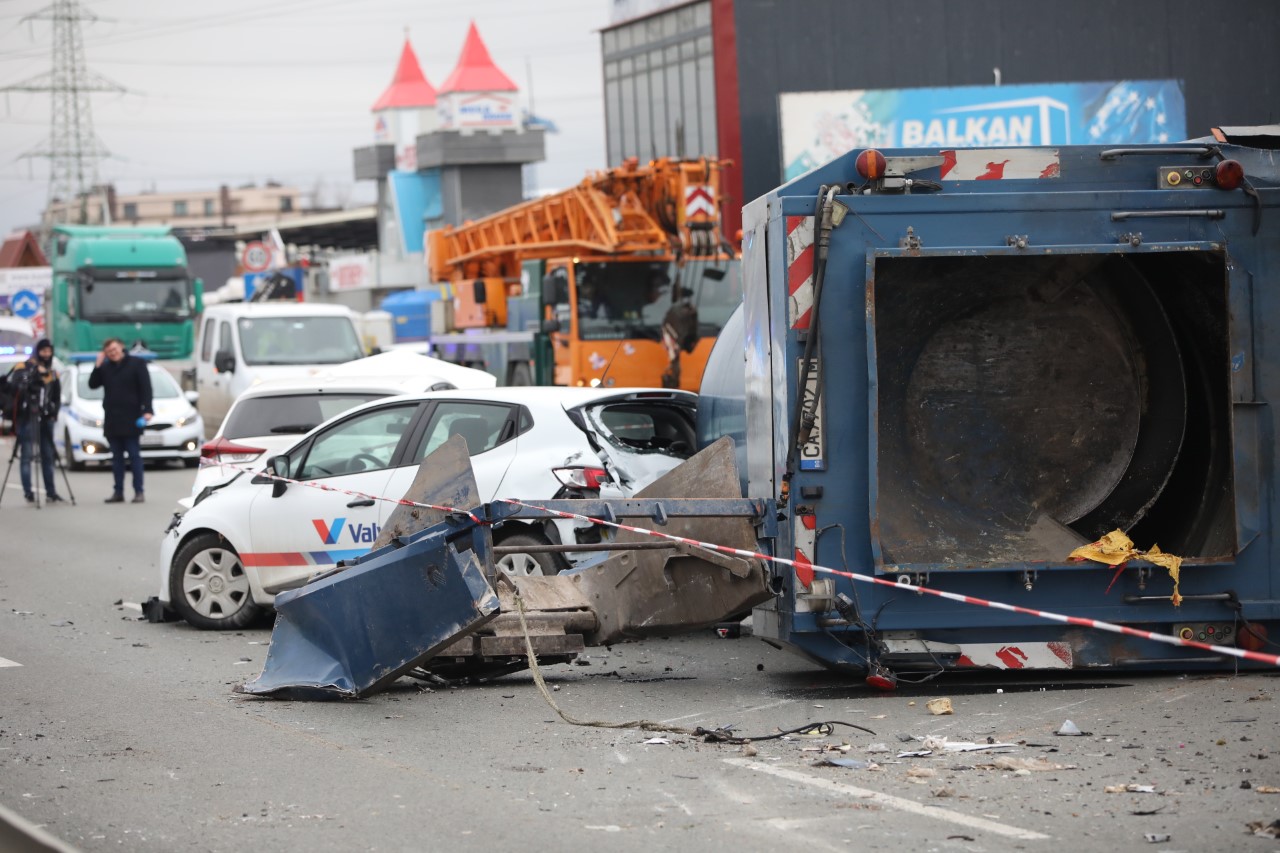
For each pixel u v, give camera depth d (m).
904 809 6.89
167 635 12.99
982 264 9.92
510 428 12.52
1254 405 9.53
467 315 32.41
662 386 24.81
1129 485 10.10
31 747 8.60
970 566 9.34
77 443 31.41
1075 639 9.57
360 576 9.68
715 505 9.59
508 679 10.72
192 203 184.50
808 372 9.44
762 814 6.88
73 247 43.41
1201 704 8.97
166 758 8.30
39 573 17.27
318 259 84.62
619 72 44.09
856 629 9.47
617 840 6.54
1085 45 35.75
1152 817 6.62
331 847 6.57
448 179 74.19
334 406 16.69
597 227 25.64
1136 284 10.00
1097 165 9.58
